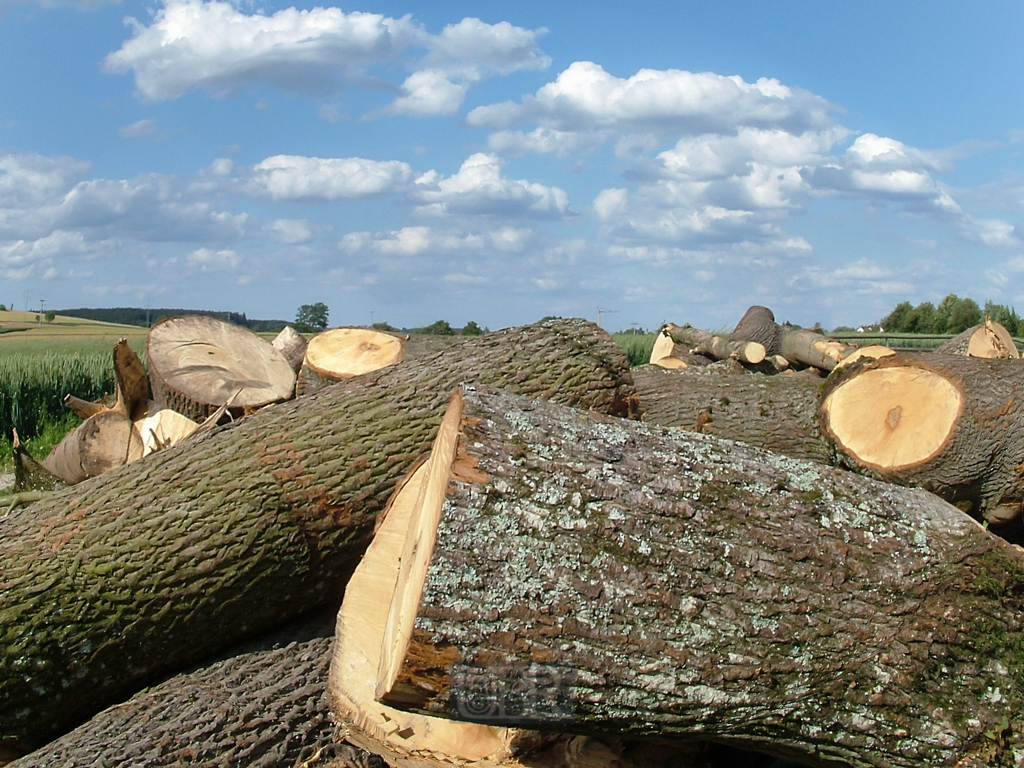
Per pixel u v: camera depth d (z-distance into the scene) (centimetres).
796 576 255
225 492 380
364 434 402
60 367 1568
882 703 251
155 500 378
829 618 254
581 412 289
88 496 385
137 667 373
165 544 369
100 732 329
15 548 366
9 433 1284
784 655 248
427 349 668
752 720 249
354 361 647
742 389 616
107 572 362
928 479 511
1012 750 250
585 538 244
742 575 252
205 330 672
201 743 313
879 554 265
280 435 397
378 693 245
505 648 233
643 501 254
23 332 6269
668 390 628
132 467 404
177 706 337
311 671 352
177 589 368
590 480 254
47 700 359
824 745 255
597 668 238
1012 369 507
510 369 443
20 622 352
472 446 253
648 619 242
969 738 249
